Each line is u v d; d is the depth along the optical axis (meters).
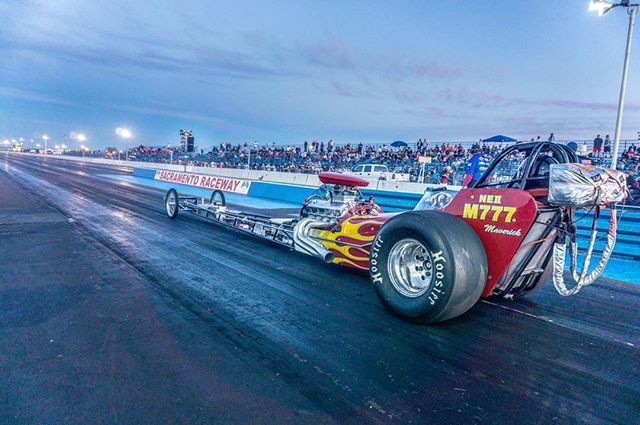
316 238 5.14
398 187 12.58
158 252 5.51
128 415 2.01
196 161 34.94
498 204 3.08
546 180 3.50
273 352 2.74
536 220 3.06
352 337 3.03
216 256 5.43
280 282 4.38
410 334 3.14
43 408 2.04
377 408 2.16
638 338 3.23
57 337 2.83
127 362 2.52
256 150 29.73
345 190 5.57
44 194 12.73
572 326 3.43
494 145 18.28
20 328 2.95
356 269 5.06
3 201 10.42
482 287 3.16
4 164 34.78
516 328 3.35
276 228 5.91
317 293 4.05
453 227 3.11
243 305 3.61
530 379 2.53
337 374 2.49
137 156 47.94
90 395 2.16
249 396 2.21
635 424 2.11
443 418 2.10
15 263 4.69
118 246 5.77
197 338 2.90
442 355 2.81
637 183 10.32
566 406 2.26
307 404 2.16
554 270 3.11
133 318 3.21
